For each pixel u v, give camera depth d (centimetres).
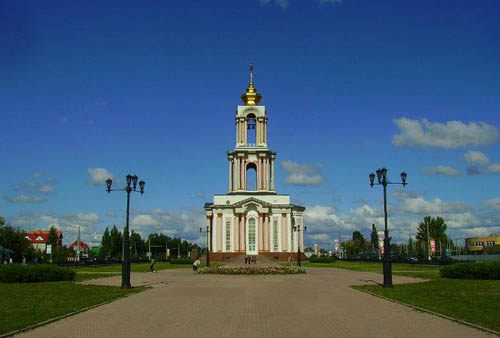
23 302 2533
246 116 11956
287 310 2306
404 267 6775
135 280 4606
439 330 1750
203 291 3334
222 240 11344
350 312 2228
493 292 2781
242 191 11600
